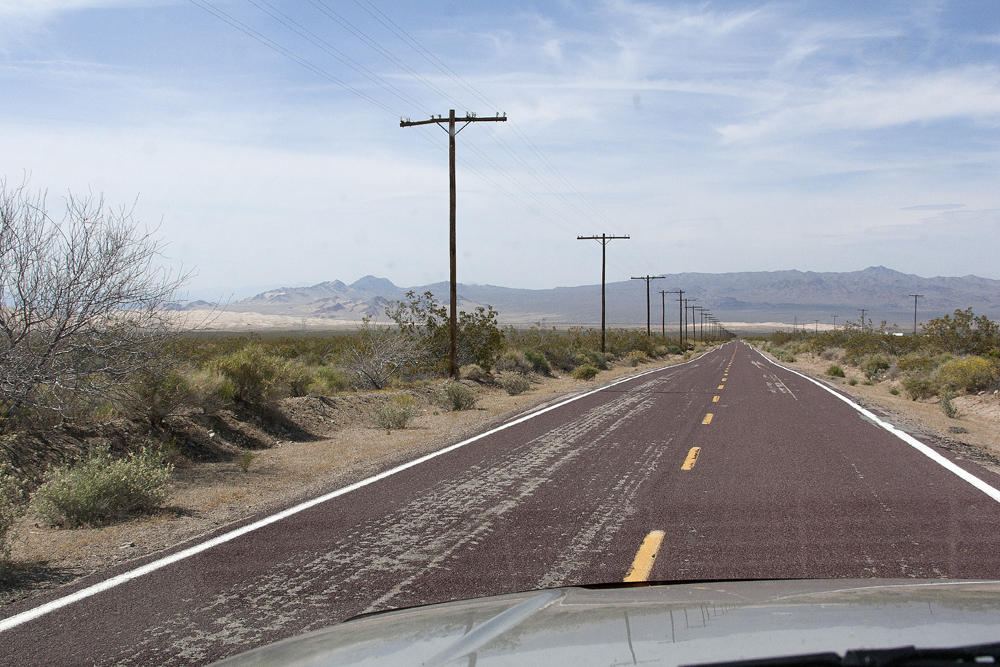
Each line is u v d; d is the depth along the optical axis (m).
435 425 14.79
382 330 24.27
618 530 6.27
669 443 11.60
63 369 8.80
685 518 6.68
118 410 10.41
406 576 5.10
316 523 6.76
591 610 2.75
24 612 4.59
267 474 9.61
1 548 5.64
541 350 38.91
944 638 1.95
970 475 8.58
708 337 191.12
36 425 9.19
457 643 2.45
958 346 34.84
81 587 5.05
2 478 6.57
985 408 17.69
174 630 4.21
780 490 7.88
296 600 4.67
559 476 8.92
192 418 11.49
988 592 2.70
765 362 48.84
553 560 5.39
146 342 9.43
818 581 3.30
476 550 5.73
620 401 19.14
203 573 5.30
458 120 24.16
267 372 14.02
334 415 14.89
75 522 6.95
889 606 2.40
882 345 44.69
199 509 7.68
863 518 6.54
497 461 10.11
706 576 4.87
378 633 2.82
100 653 3.92
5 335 8.47
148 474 7.68
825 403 18.22
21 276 8.33
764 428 13.32
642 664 1.92
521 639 2.36
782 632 2.11
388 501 7.66
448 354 26.80
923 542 5.68
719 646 2.02
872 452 10.41
